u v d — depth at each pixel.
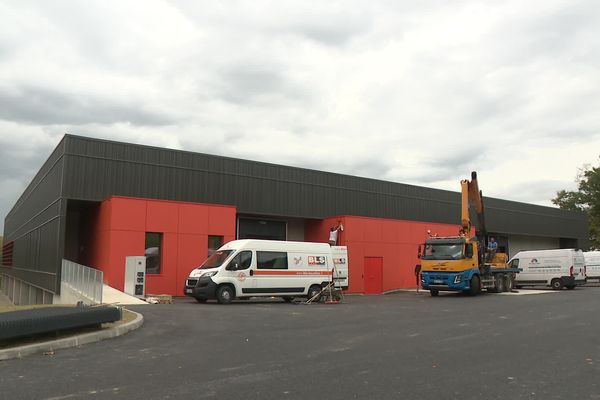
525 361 8.27
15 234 54.47
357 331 11.62
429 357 8.55
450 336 10.92
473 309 17.31
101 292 16.48
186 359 8.27
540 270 33.16
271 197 31.06
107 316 10.75
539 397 6.14
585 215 58.06
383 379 6.98
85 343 9.69
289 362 8.07
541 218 51.69
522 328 12.25
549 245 55.00
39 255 32.62
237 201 29.70
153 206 24.70
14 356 8.34
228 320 13.52
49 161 30.00
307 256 22.05
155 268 24.67
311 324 12.87
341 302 21.48
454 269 25.28
